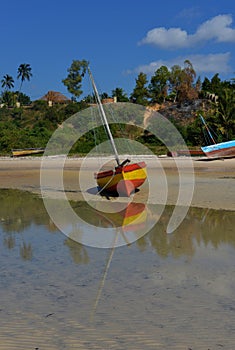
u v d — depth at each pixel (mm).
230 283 6121
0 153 42469
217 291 5816
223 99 42188
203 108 56625
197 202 13609
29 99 87938
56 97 74250
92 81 17531
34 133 48750
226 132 41375
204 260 7328
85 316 5129
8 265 7410
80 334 4648
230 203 13117
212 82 63875
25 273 6918
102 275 6727
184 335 4559
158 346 4344
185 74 62906
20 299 5750
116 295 5820
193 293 5777
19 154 41375
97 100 17594
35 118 65000
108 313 5207
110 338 4543
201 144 41969
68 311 5297
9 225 11133
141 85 64188
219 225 10117
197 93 61688
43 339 4535
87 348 4332
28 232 10203
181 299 5578
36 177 24812
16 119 67312
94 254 8031
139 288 6059
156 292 5871
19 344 4418
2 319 5082
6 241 9289
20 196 17078
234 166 27328
